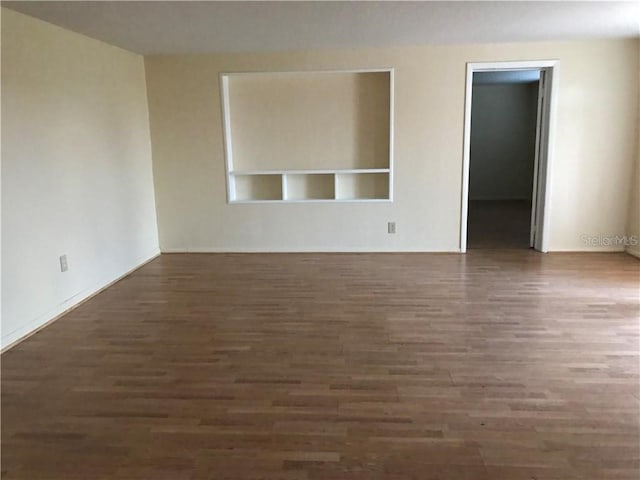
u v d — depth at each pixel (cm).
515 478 190
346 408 241
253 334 333
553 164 525
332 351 304
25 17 344
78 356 304
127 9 335
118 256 477
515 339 316
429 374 273
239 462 203
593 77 502
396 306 382
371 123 551
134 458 207
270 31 419
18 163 335
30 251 346
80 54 413
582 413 232
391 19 381
